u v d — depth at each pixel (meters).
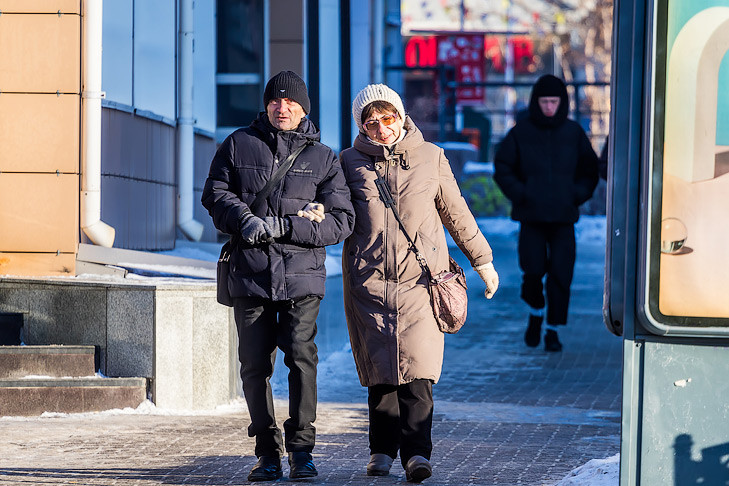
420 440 15.23
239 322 15.38
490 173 91.00
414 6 142.00
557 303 31.22
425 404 15.27
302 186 15.26
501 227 83.31
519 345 32.44
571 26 150.75
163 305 20.66
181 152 30.92
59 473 15.62
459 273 15.45
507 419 21.12
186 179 30.98
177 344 20.77
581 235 82.19
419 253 15.20
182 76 31.00
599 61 150.00
